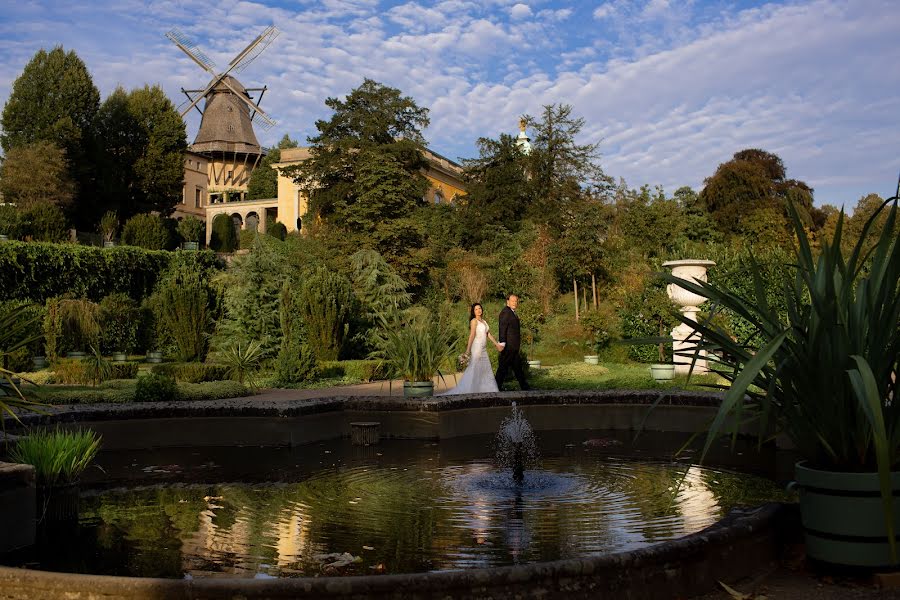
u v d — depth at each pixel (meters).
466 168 39.25
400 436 8.23
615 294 26.62
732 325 15.86
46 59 40.62
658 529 4.17
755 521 3.34
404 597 2.56
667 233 33.66
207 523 4.45
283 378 14.30
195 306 18.05
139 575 3.48
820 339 3.16
